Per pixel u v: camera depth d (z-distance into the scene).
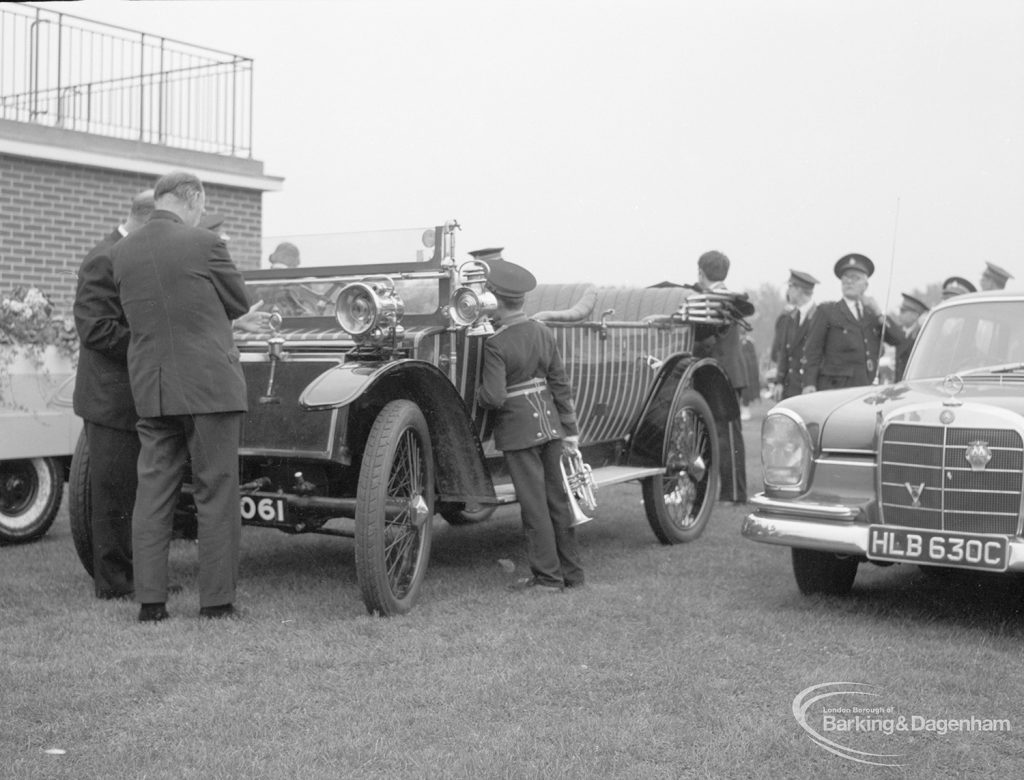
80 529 5.07
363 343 4.58
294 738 3.19
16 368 6.28
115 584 4.87
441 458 4.97
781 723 3.38
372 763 3.01
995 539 4.19
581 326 5.84
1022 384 4.79
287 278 5.42
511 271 5.10
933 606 4.95
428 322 5.07
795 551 4.99
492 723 3.33
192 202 4.70
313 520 4.82
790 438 4.78
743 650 4.15
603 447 6.28
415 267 5.11
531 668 3.86
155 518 4.47
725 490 7.55
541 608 4.75
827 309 8.00
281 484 4.94
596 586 5.26
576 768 2.98
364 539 4.44
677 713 3.46
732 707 3.52
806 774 3.00
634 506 7.99
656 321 6.65
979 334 5.28
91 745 3.11
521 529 7.01
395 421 4.56
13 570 5.54
